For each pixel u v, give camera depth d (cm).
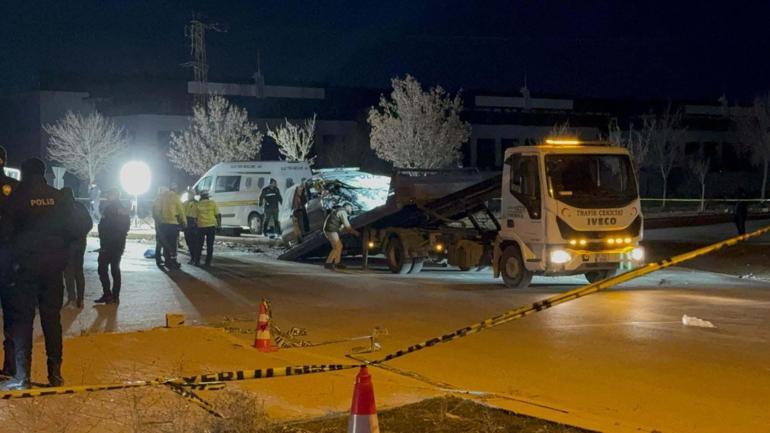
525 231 1761
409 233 2181
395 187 2209
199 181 3516
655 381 962
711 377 979
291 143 5028
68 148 5681
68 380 887
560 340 1199
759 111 5381
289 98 6162
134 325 1327
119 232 1538
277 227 3188
